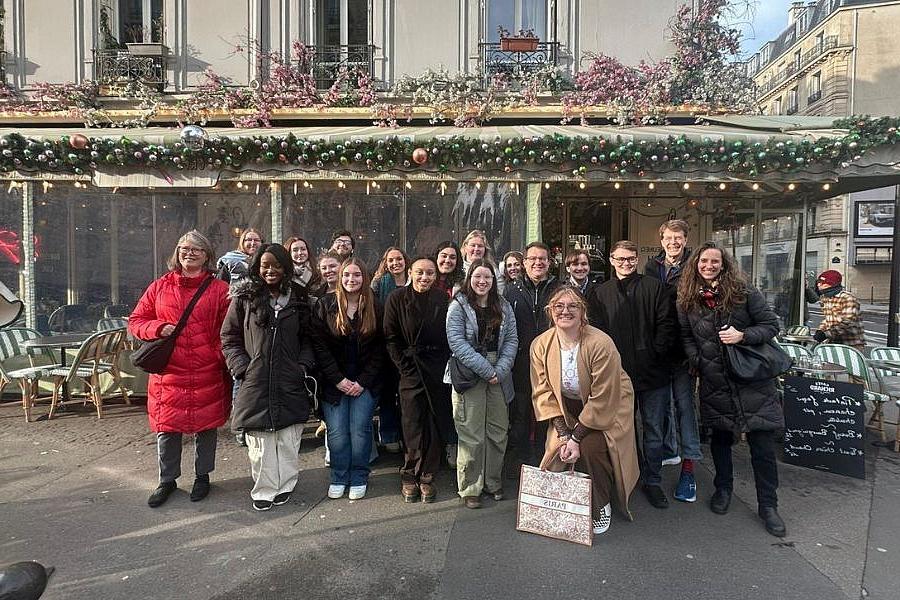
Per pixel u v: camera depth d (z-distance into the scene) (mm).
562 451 3146
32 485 3900
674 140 5383
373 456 4426
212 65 8773
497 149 5523
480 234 4145
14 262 6188
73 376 5258
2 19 8742
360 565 2887
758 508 3449
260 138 5574
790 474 4176
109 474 4098
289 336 3488
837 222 34188
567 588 2686
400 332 3674
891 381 5477
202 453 3664
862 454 4086
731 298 3346
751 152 5363
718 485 3602
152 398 3602
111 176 5863
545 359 3301
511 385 3738
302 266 4547
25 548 3043
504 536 3201
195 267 3629
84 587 2680
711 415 3422
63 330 6344
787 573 2834
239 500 3674
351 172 5762
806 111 37031
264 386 3412
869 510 3572
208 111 7855
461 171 5711
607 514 3256
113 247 6527
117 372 5793
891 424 5621
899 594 2666
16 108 8078
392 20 8625
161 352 3453
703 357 3420
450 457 4141
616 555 2992
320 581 2742
